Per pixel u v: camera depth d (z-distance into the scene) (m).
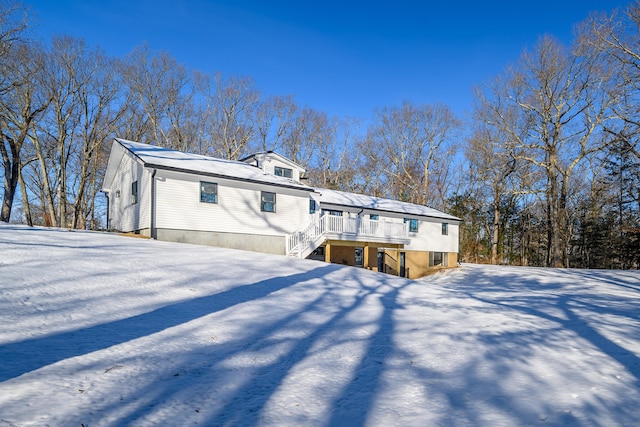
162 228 15.36
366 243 20.62
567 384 4.24
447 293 11.01
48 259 8.55
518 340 6.01
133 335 4.87
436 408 3.47
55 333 4.65
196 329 5.38
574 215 39.72
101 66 30.86
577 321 8.00
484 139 34.47
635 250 28.91
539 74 29.58
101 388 3.35
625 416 3.47
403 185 44.00
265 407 3.29
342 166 45.91
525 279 20.59
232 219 17.33
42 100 27.20
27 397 3.03
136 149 17.38
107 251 10.49
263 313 6.62
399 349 5.30
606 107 27.09
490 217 42.53
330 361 4.64
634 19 22.20
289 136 45.25
